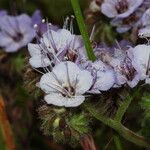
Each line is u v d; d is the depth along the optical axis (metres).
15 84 0.23
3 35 0.24
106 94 0.16
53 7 0.26
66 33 0.17
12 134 0.23
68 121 0.16
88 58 0.16
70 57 0.16
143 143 0.17
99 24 0.21
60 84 0.16
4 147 0.23
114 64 0.16
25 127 0.24
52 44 0.17
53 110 0.16
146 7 0.19
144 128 0.20
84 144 0.19
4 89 0.23
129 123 0.20
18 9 0.26
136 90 0.16
